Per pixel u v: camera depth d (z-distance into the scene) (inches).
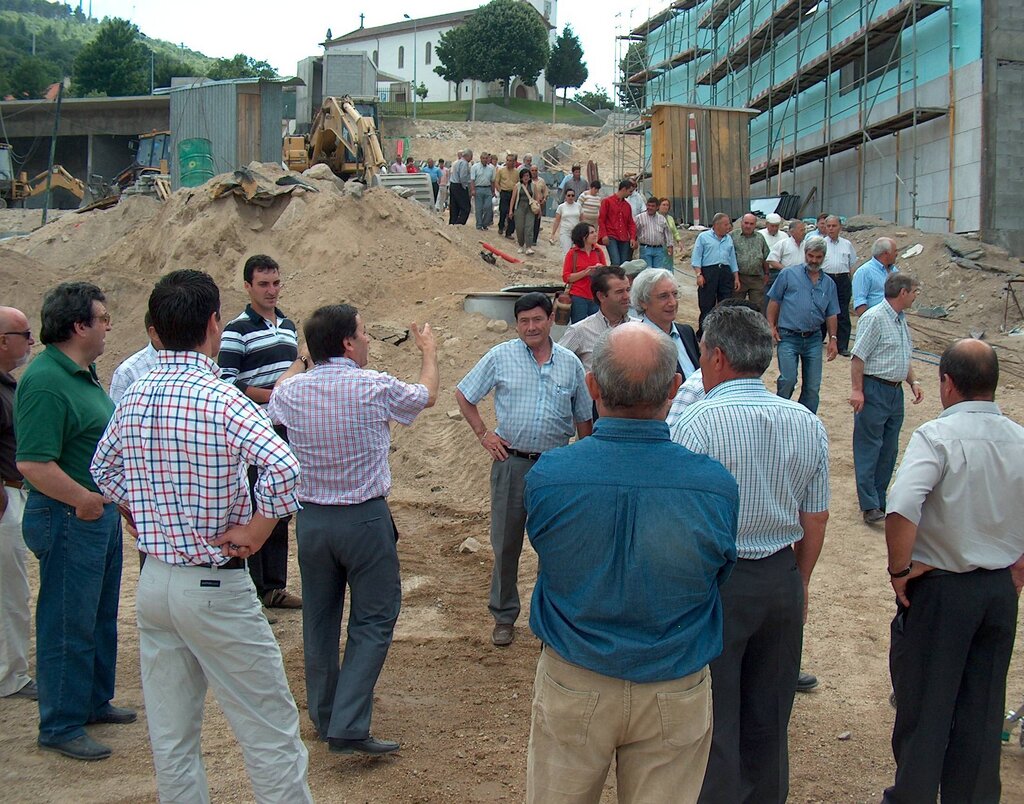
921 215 802.8
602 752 108.9
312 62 1301.7
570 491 107.8
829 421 390.0
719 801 133.3
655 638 106.7
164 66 3152.1
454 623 238.2
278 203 641.0
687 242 822.5
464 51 2768.2
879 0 830.5
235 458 131.1
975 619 141.0
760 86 1092.5
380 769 169.0
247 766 137.6
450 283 581.6
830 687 200.7
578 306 366.3
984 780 143.9
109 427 137.4
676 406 166.1
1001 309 598.2
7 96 2770.7
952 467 140.6
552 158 2043.6
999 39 710.5
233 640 132.9
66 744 170.2
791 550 140.9
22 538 192.9
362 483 173.2
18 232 1241.4
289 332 235.1
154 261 644.1
